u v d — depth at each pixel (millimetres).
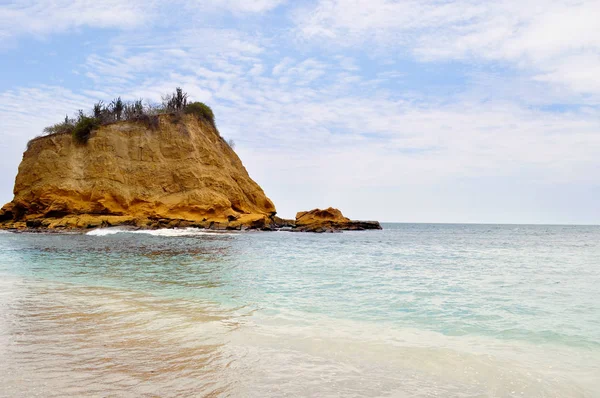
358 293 10383
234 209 51250
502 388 4527
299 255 21312
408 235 55000
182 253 20953
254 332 6633
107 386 4305
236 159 58906
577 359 5562
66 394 4059
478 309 8602
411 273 14477
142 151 49469
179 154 50000
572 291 10812
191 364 5066
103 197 45469
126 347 5707
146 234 36719
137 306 8555
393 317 7859
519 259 20953
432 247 30219
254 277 13125
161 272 14125
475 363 5312
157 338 6199
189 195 47406
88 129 49812
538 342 6336
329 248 26797
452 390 4438
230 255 20484
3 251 21500
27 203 47031
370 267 16203
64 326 6836
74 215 44531
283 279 12711
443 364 5246
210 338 6234
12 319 7293
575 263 18828
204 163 51344
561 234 68062
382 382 4613
